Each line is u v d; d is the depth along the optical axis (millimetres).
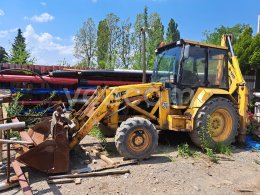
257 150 6176
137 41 24859
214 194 3957
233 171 4824
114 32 31031
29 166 4430
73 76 9359
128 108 5938
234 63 6543
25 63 16203
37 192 3855
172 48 6312
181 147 5781
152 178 4379
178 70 5945
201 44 6113
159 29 24812
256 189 4156
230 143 6129
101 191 3918
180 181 4320
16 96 7355
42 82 8836
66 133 4566
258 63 14680
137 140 5102
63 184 4113
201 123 5785
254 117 7027
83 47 33312
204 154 5695
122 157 5297
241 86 6398
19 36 50938
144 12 25016
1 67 12656
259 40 14758
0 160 4711
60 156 4395
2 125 3520
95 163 4922
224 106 6012
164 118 5965
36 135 5082
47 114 8828
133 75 10109
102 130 6094
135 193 3902
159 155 5527
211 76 6281
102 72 9703
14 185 3951
